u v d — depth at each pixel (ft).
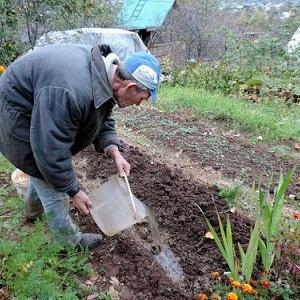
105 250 10.09
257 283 8.80
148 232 11.00
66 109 6.95
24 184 10.91
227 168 15.19
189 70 35.04
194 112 21.93
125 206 8.63
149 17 66.03
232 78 32.19
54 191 8.87
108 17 39.19
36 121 7.11
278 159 16.51
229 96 28.25
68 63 7.13
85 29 34.12
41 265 8.27
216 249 10.39
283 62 32.40
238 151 17.01
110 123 9.56
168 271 9.84
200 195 12.46
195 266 9.93
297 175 15.02
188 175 14.25
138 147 16.47
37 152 7.30
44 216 10.46
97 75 7.15
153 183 13.07
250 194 13.03
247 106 24.36
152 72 7.38
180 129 18.90
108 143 9.48
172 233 11.06
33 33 22.93
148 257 10.05
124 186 8.88
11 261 8.43
